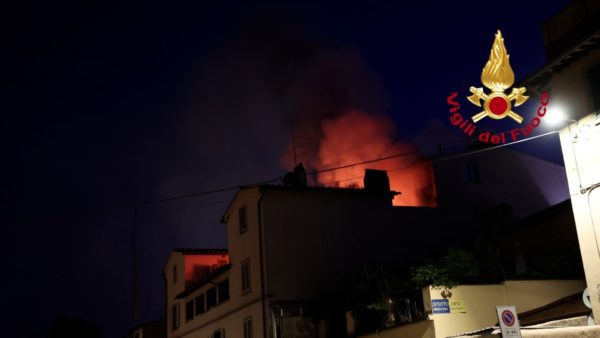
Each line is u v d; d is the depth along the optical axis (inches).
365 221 1221.7
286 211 1176.8
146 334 1850.4
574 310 611.8
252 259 1181.7
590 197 575.8
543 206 1439.5
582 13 610.5
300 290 1134.4
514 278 797.9
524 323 639.1
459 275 767.1
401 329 779.4
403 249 1232.8
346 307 983.0
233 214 1298.0
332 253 1175.6
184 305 1569.9
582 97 587.5
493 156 1425.9
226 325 1279.5
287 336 1067.9
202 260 1600.6
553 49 639.1
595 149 574.6
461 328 722.8
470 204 1355.8
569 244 928.9
